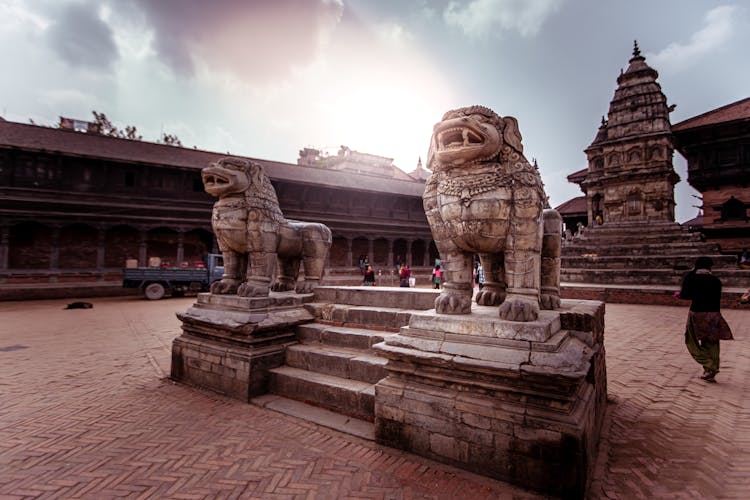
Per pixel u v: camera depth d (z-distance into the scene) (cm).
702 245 2095
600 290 1761
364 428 391
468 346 325
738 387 539
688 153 3053
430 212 401
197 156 2912
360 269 3284
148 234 2578
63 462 337
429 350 339
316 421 411
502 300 440
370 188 3575
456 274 385
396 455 342
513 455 294
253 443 370
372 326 508
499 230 351
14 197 2108
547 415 286
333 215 3350
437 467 321
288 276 661
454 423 322
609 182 2889
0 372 624
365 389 420
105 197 2406
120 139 2723
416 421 342
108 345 847
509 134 357
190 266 2716
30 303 1880
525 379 292
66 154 2242
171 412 449
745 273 1677
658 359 700
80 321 1241
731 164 2827
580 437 270
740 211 2869
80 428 406
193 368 552
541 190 361
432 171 404
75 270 2252
